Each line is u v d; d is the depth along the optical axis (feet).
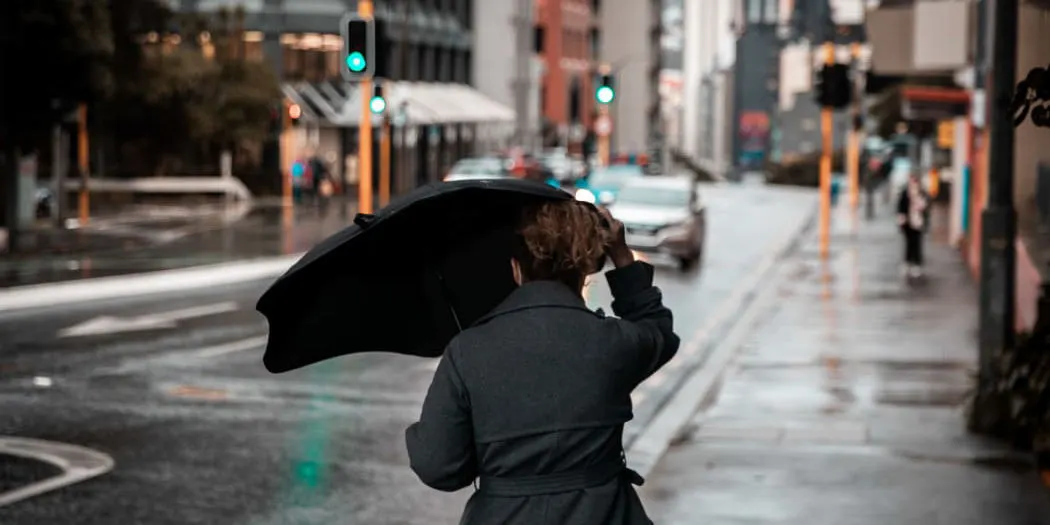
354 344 17.11
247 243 131.75
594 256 15.81
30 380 54.39
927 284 101.19
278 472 39.65
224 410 49.06
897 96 264.72
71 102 128.47
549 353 15.29
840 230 168.45
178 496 36.70
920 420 47.93
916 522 33.86
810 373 59.41
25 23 120.67
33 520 33.94
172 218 172.35
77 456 41.27
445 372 15.40
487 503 15.47
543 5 415.23
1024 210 76.33
